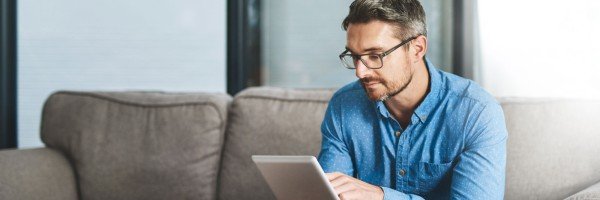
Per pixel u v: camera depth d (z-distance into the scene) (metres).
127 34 2.96
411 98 1.69
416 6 1.60
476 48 2.71
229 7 2.87
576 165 1.96
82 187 2.34
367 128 1.78
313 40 2.87
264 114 2.27
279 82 2.90
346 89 1.84
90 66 2.99
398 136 1.73
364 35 1.55
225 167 2.28
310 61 2.88
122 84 2.97
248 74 2.90
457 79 1.73
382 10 1.54
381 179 1.77
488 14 2.62
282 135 2.23
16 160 2.20
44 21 3.00
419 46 1.62
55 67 3.01
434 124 1.69
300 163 1.36
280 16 2.88
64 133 2.40
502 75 2.62
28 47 3.01
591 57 2.51
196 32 2.92
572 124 1.99
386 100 1.70
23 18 3.01
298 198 1.50
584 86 2.52
